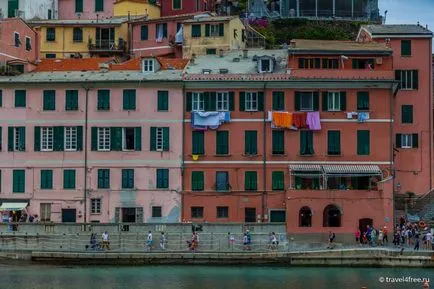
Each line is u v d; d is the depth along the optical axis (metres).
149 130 95.75
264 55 101.44
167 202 95.19
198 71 97.88
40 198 96.19
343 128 94.44
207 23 117.06
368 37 105.88
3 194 96.56
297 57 95.69
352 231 89.81
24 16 132.12
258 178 94.56
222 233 87.69
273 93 95.19
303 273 80.06
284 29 137.38
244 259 84.56
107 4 137.00
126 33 127.00
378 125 94.44
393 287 72.31
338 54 95.56
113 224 88.25
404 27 108.56
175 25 122.50
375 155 94.19
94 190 95.69
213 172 95.12
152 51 123.62
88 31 126.94
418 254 82.88
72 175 96.19
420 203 100.81
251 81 94.62
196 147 95.44
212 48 116.75
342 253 83.81
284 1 140.62
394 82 94.12
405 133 103.88
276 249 86.69
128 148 96.00
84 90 96.50
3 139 97.00
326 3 139.25
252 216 94.50
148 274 79.75
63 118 96.50
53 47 126.62
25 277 77.81
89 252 85.50
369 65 95.56
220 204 94.69
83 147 96.19
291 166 94.06
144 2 134.38
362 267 83.25
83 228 88.12
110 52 125.94
